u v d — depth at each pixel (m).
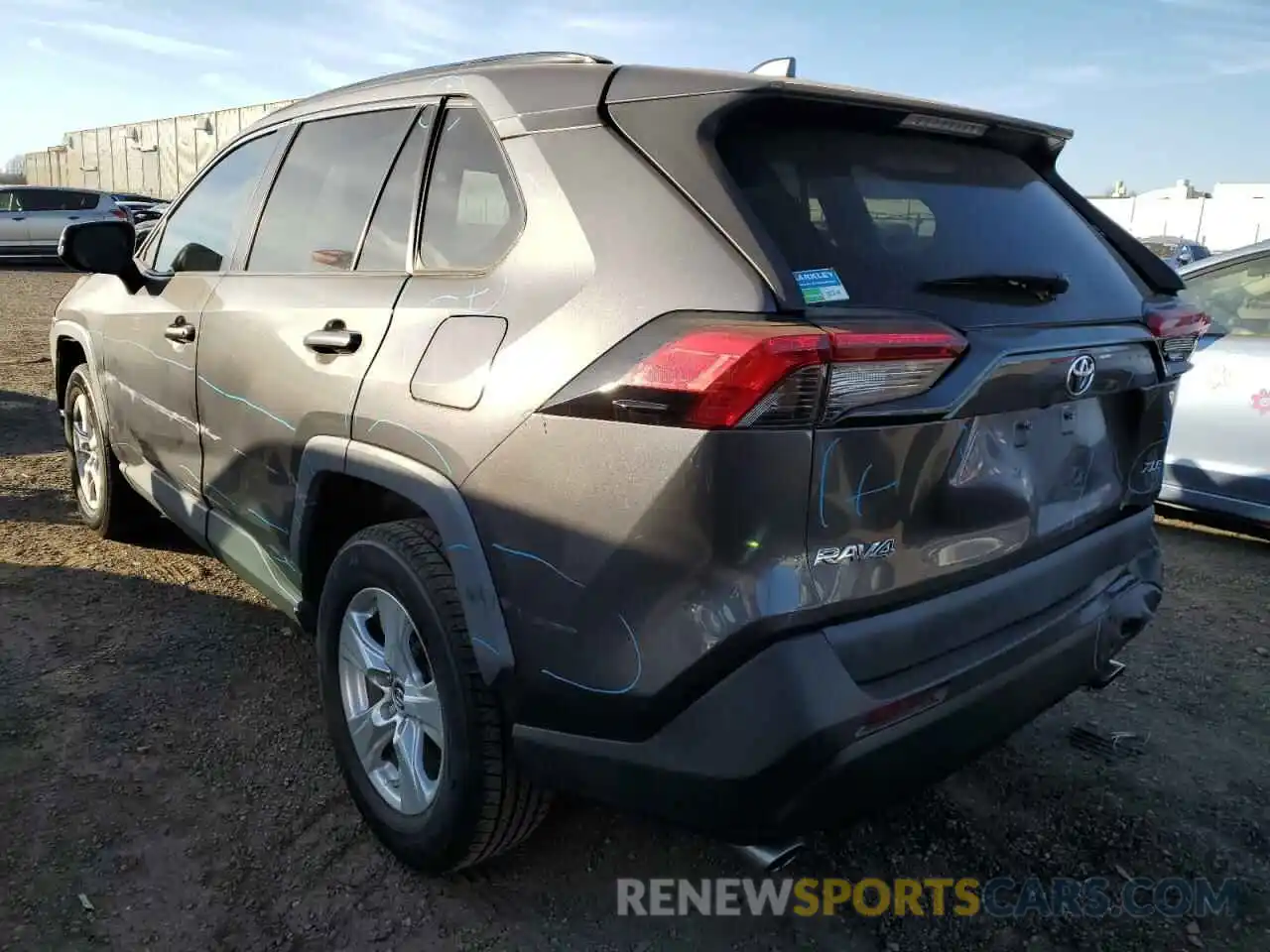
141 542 4.57
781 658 1.73
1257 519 4.76
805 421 1.68
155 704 3.14
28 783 2.70
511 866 2.48
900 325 1.76
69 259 3.52
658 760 1.82
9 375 8.58
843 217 1.98
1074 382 2.13
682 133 1.96
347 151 2.86
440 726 2.24
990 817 2.74
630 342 1.82
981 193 2.31
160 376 3.50
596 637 1.85
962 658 1.98
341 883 2.40
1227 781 2.92
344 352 2.48
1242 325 4.89
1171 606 4.22
